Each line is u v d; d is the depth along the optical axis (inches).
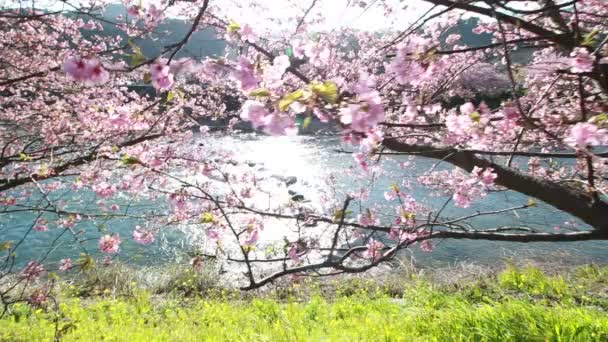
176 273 356.8
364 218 143.4
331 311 263.1
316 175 617.9
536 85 138.8
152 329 239.8
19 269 350.6
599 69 87.1
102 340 219.0
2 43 192.1
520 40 83.7
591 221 126.0
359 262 326.0
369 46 199.8
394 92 157.9
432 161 477.7
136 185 192.7
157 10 110.1
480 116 95.2
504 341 179.9
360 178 371.9
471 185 155.4
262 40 127.9
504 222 393.1
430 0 80.5
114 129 196.1
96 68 68.2
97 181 189.8
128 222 450.0
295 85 128.3
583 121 85.3
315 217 142.9
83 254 142.2
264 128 64.0
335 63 167.8
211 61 73.9
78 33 230.4
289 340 210.1
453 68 156.6
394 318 236.7
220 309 278.8
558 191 131.9
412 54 83.0
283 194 507.8
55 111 227.5
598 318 184.9
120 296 314.2
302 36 134.5
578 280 311.7
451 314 214.2
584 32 96.7
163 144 238.7
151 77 67.1
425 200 385.4
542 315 192.5
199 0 109.9
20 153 175.0
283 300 316.8
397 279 341.7
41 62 203.3
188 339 219.9
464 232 132.1
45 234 425.4
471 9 80.9
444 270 351.6
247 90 74.2
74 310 261.3
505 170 138.9
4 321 231.6
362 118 63.3
